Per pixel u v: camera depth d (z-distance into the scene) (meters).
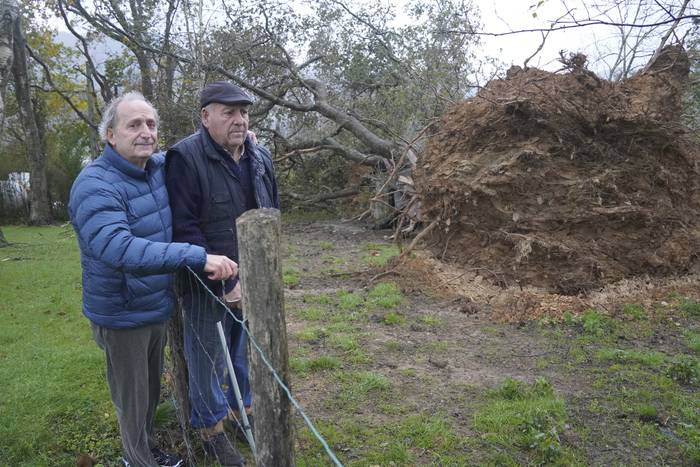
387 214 12.27
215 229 3.23
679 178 7.15
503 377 4.59
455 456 3.43
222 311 3.21
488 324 5.99
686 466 3.31
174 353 3.39
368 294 7.14
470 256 7.49
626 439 3.59
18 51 18.58
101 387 4.50
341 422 3.86
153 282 2.87
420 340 5.50
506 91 7.52
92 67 17.05
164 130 12.94
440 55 12.35
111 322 2.83
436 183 7.70
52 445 3.69
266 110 13.61
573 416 3.88
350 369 4.77
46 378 4.66
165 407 3.82
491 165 7.24
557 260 6.78
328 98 14.38
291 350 5.18
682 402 4.03
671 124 7.02
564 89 7.10
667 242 6.91
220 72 12.55
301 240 11.55
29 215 21.36
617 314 6.04
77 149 22.62
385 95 13.13
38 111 23.69
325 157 15.30
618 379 4.44
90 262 2.77
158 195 3.00
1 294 7.82
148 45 13.14
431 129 9.36
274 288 2.09
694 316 5.95
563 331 5.68
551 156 7.03
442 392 4.32
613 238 6.88
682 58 7.88
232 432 3.64
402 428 3.75
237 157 3.33
